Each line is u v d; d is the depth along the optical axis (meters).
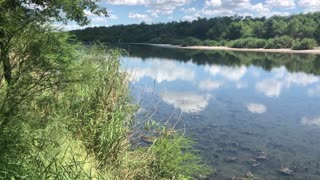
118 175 5.40
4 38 3.63
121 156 5.82
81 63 4.68
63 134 4.87
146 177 5.80
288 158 9.31
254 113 13.97
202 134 10.75
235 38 96.38
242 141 10.41
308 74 28.34
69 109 5.75
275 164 8.86
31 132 3.94
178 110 13.04
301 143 10.57
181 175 6.36
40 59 3.81
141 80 20.30
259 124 12.41
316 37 77.25
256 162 8.89
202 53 62.09
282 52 69.50
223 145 9.91
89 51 7.14
